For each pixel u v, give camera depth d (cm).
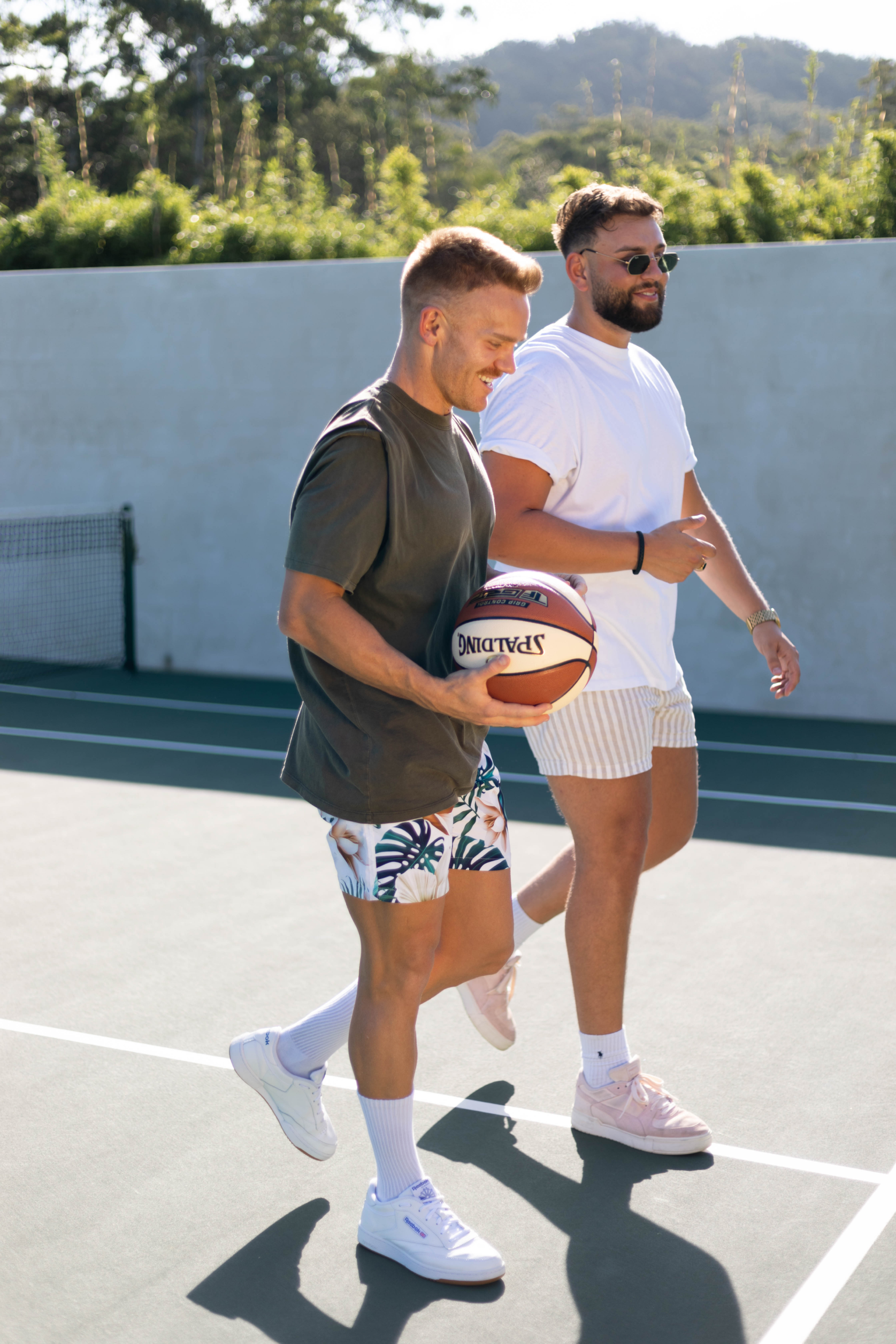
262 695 928
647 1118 266
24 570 1072
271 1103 254
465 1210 242
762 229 1176
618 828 264
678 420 290
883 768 694
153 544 1034
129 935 410
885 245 816
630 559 252
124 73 3466
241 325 987
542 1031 331
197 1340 202
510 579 235
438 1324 207
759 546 870
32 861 499
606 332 273
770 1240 231
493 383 217
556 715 262
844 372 837
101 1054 317
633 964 383
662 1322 207
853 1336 203
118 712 852
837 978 370
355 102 3669
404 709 215
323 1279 220
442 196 3153
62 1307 211
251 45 3600
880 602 845
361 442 204
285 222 1365
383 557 212
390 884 217
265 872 482
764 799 615
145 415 1022
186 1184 253
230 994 358
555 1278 220
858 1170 257
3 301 1050
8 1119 281
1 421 1063
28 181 2994
